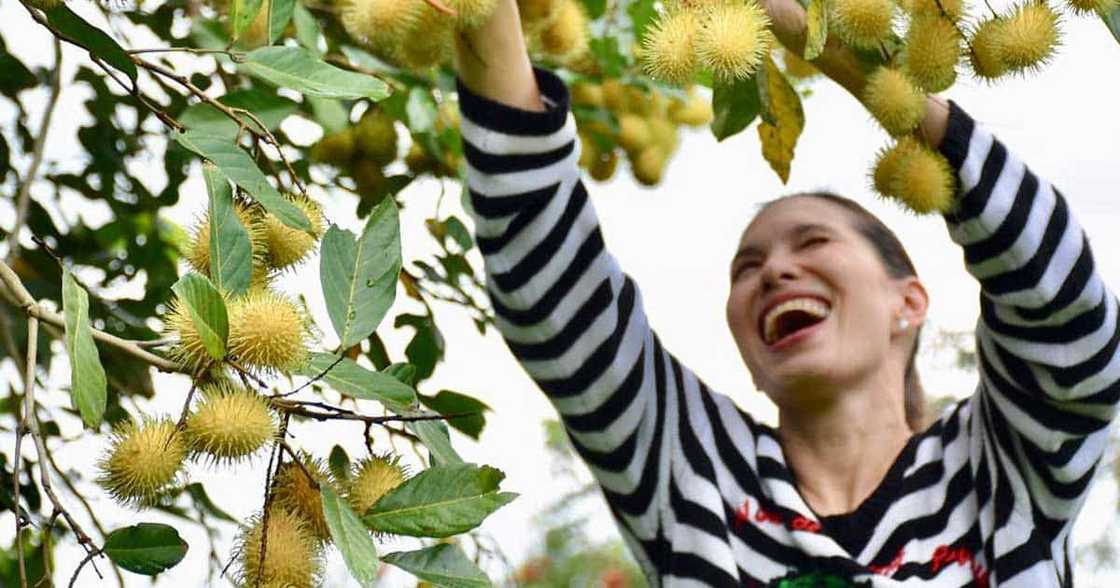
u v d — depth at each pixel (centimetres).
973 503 224
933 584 220
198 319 185
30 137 274
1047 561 220
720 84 233
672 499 227
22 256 274
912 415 240
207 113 223
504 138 212
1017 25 207
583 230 221
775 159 239
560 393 225
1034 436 221
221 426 186
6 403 265
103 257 281
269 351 188
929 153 218
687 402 231
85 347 188
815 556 221
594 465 229
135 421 190
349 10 191
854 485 229
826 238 234
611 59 272
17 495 191
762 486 227
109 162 277
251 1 204
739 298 238
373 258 196
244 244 193
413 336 266
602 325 223
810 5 200
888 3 204
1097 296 224
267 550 188
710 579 221
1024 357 223
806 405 231
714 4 201
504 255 219
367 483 192
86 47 202
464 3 188
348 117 264
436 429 201
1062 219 225
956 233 227
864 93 217
